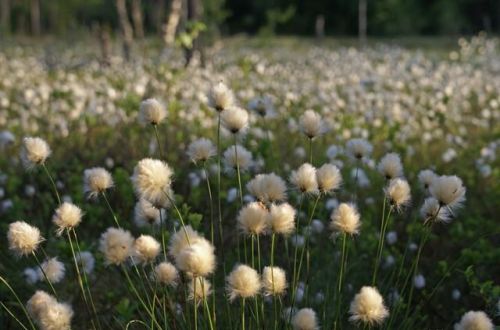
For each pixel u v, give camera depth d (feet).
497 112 10.06
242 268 3.23
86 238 5.15
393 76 13.76
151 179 3.36
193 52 13.28
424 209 3.65
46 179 5.93
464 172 6.70
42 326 3.19
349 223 3.47
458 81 12.67
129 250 3.43
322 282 4.55
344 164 6.36
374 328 3.99
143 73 12.14
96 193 3.61
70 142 7.33
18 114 9.39
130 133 7.02
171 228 4.66
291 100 9.11
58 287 4.63
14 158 6.63
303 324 3.18
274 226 3.32
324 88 11.62
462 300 4.52
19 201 5.35
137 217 3.87
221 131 6.63
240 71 13.29
